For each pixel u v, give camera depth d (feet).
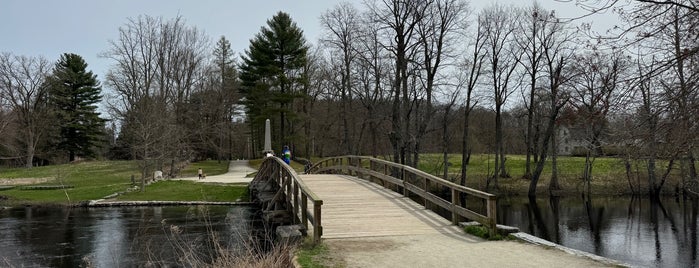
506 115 153.89
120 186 97.30
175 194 85.97
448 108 112.88
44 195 89.66
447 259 22.77
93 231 53.01
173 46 144.36
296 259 22.81
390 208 38.37
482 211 82.69
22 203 80.18
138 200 80.07
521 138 171.12
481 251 24.40
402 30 99.04
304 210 30.53
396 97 102.83
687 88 18.95
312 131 167.22
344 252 24.58
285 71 151.02
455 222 32.07
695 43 19.02
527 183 113.19
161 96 126.62
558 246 24.94
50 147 187.52
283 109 143.84
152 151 102.89
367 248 25.53
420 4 97.55
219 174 132.26
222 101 168.55
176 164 133.59
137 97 129.29
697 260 45.75
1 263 39.06
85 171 136.26
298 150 185.98
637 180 106.73
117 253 41.52
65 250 43.52
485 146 156.87
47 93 181.27
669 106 19.63
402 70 101.09
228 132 163.73
